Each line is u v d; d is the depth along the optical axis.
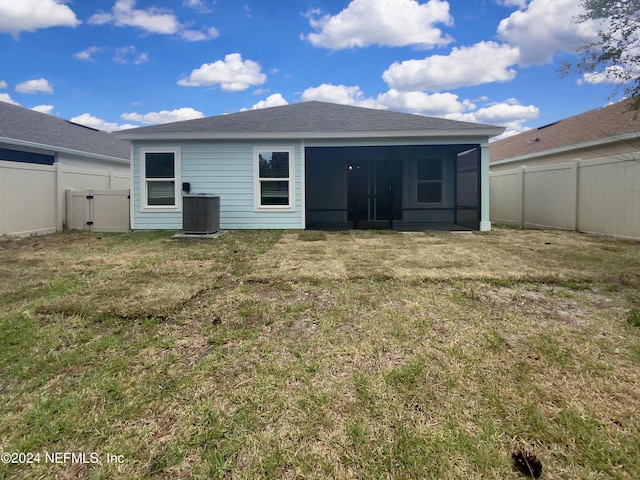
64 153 11.09
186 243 7.00
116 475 1.43
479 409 1.81
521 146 13.63
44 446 1.58
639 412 1.77
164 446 1.59
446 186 11.64
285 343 2.55
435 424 1.71
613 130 9.28
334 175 11.86
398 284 3.96
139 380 2.09
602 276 4.21
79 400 1.90
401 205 11.82
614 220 7.63
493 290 3.75
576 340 2.56
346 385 2.03
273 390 1.99
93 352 2.42
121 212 9.30
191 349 2.47
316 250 6.14
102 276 4.36
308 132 8.88
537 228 9.86
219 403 1.88
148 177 9.16
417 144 9.02
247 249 6.29
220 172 9.20
